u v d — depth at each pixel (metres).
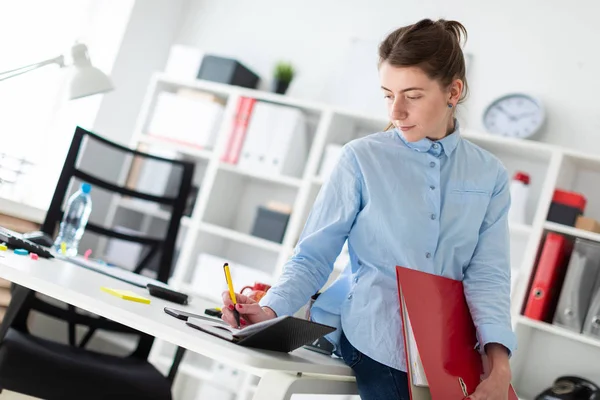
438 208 1.46
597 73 3.12
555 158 2.86
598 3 3.17
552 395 2.69
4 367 1.86
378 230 1.46
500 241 1.51
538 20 3.27
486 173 1.53
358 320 1.43
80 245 3.67
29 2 3.42
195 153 3.63
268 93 3.55
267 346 1.25
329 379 1.41
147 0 3.85
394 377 1.38
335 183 1.50
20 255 1.74
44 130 3.63
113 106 3.80
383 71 1.40
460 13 3.42
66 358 1.98
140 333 2.36
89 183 2.56
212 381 3.30
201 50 3.90
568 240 2.85
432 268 1.44
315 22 3.78
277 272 3.28
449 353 1.34
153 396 2.03
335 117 3.36
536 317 2.75
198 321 1.32
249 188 3.80
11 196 3.51
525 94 3.12
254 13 3.95
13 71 2.45
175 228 2.65
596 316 2.64
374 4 3.64
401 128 1.42
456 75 1.41
